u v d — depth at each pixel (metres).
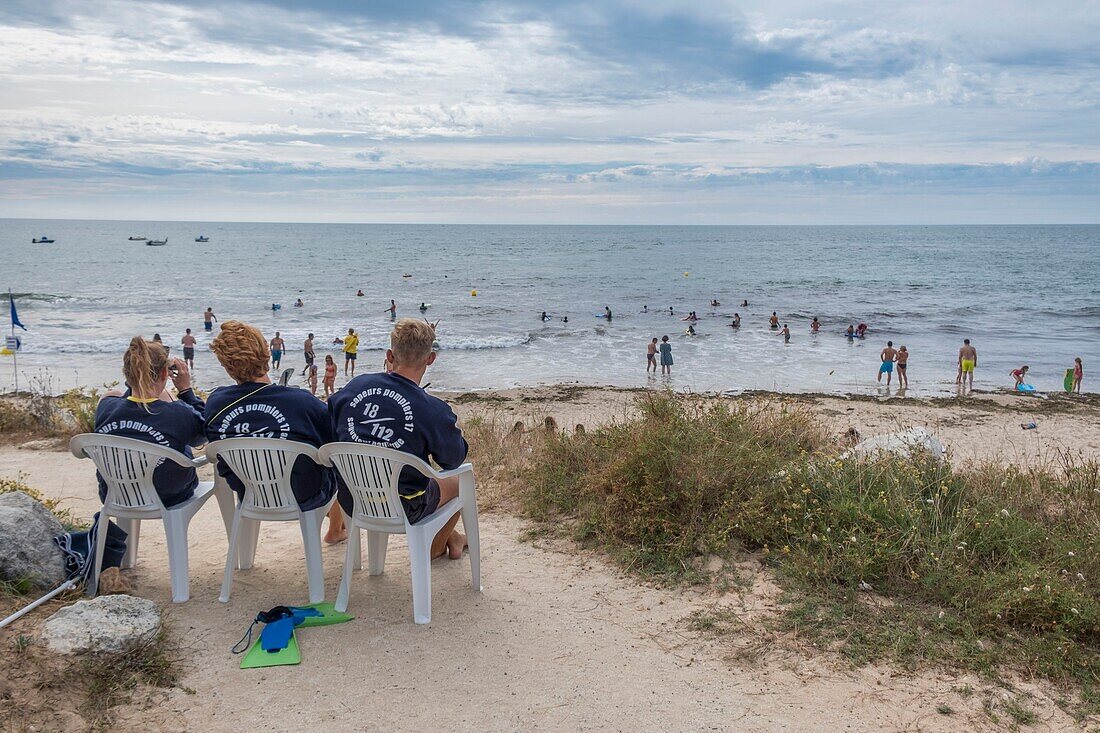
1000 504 5.02
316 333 31.88
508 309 41.78
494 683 3.39
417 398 3.88
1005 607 3.81
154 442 3.95
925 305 44.03
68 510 5.60
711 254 113.94
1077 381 21.17
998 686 3.33
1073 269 79.00
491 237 198.38
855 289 55.19
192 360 24.19
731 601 4.19
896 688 3.35
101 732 2.97
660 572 4.57
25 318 35.47
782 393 19.91
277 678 3.39
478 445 7.77
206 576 4.46
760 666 3.55
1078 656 3.50
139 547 4.97
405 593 4.30
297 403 4.00
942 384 22.72
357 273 71.06
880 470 5.29
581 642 3.77
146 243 142.38
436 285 58.03
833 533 4.65
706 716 3.17
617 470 5.38
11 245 132.62
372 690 3.32
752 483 5.23
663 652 3.69
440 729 3.06
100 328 32.03
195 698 3.22
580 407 17.33
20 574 3.89
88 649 3.33
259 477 3.91
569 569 4.68
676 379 22.83
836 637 3.77
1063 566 4.23
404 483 3.79
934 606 4.03
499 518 5.67
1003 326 35.19
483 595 4.29
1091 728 3.04
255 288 54.06
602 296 49.62
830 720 3.13
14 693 3.07
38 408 9.23
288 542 5.21
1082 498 5.30
